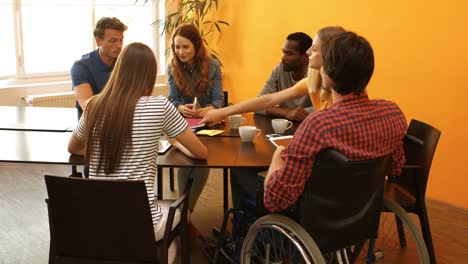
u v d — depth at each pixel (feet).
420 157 7.45
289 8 14.28
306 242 5.41
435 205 11.24
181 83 10.34
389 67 11.89
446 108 10.89
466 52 10.34
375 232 6.14
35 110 9.94
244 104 8.66
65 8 16.12
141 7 18.01
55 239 5.81
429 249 7.51
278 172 5.50
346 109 5.25
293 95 8.55
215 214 10.66
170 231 5.86
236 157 6.77
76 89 9.28
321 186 5.40
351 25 12.54
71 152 6.72
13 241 9.09
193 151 6.48
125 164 5.87
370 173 5.46
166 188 12.17
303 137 5.22
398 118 5.68
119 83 5.84
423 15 10.98
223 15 16.75
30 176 12.88
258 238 6.60
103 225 5.57
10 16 14.84
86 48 16.87
